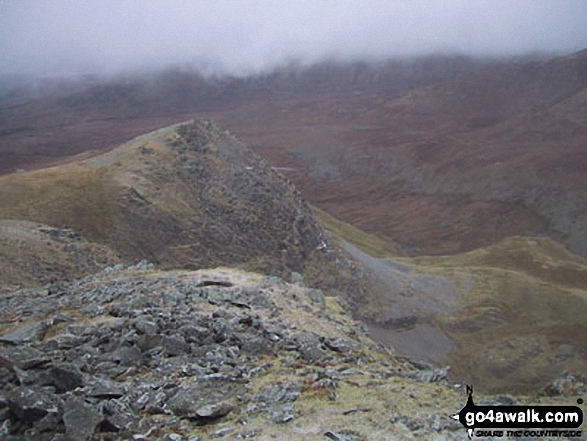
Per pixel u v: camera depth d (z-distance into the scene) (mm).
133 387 19875
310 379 21672
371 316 119250
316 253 123750
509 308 134250
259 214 121250
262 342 25062
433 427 17578
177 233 104938
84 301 33000
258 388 20625
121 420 17266
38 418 16516
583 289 167250
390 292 131125
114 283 37750
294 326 30641
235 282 39312
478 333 126000
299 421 17797
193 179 119750
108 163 116875
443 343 120375
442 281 146375
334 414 18328
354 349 28797
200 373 21312
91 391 18844
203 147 128750
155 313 27562
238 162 130250
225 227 113312
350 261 133250
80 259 77312
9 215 93562
